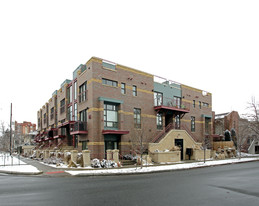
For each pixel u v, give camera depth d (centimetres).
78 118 2577
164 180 1274
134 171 1620
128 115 2498
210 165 2141
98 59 2327
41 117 4953
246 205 737
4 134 5722
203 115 3509
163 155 2303
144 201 789
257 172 1622
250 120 4116
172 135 2619
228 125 4222
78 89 2616
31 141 7025
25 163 2405
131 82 2602
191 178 1345
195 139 3206
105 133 2192
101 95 2295
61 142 3042
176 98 3188
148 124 2688
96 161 1911
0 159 3072
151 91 2803
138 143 2339
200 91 3575
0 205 756
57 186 1102
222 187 1043
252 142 4334
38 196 885
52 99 3909
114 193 924
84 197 859
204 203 760
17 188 1059
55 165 2117
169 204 748
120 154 2359
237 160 2680
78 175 1487
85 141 2414
